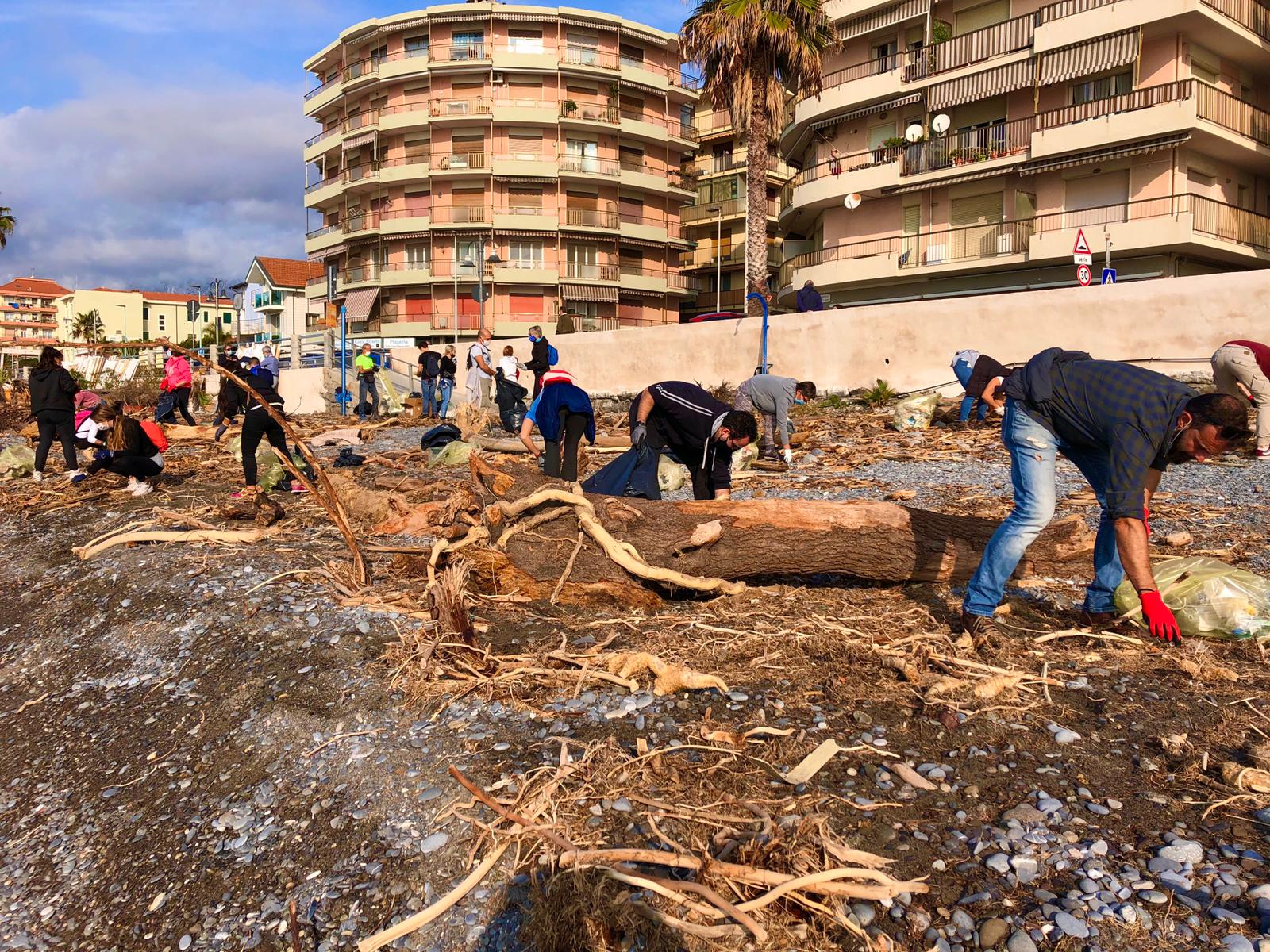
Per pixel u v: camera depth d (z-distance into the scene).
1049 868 2.49
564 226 44.75
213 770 3.64
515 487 5.14
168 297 117.75
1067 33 24.88
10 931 3.07
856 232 31.38
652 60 47.66
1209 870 2.41
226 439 14.18
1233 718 3.29
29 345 35.00
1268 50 24.95
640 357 20.48
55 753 4.21
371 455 12.21
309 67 51.47
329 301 35.56
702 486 5.73
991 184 27.47
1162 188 23.80
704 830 2.72
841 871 2.40
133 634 5.26
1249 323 12.28
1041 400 3.74
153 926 2.88
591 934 2.32
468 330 45.00
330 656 4.38
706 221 48.56
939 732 3.27
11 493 10.11
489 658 4.03
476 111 43.50
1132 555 3.60
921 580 4.95
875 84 29.62
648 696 3.69
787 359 17.83
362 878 2.79
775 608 4.72
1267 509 6.52
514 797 2.94
